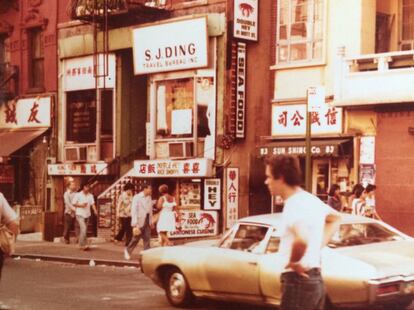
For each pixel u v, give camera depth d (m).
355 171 22.50
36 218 29.73
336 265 10.52
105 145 28.92
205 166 24.58
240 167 24.72
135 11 26.58
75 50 29.66
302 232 6.19
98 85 28.78
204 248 12.60
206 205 24.23
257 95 24.92
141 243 25.45
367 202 19.17
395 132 21.67
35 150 31.08
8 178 31.61
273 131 24.72
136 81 28.83
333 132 23.06
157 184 26.47
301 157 23.52
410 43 23.81
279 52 24.88
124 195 24.55
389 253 10.89
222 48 24.78
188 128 25.72
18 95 32.03
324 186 23.25
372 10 23.14
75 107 29.84
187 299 12.80
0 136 31.88
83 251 23.36
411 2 23.81
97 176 28.55
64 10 30.22
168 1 26.45
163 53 26.17
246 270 11.62
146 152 27.50
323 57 23.59
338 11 23.36
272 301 11.34
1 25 32.44
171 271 13.12
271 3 25.09
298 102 24.12
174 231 22.33
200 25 25.02
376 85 21.52
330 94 23.38
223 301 13.04
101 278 17.33
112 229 26.34
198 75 25.31
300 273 6.23
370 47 23.05
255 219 12.00
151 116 26.72
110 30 28.28
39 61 31.61
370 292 10.20
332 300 10.54
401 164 21.55
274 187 6.43
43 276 17.80
